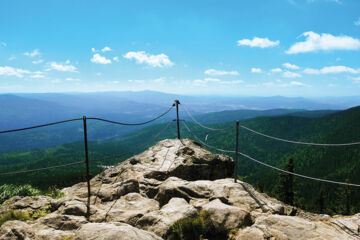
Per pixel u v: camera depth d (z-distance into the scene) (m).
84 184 9.09
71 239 4.42
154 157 10.90
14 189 8.91
